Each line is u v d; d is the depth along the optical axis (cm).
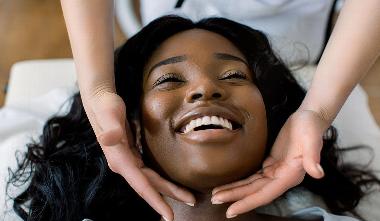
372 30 84
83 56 87
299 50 129
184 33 93
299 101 103
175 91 85
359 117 129
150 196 80
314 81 87
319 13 129
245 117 84
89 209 102
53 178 102
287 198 109
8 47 206
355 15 85
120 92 94
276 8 126
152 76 89
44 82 143
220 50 90
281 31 127
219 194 82
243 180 84
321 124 80
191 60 88
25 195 104
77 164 103
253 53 97
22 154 113
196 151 80
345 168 115
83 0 90
